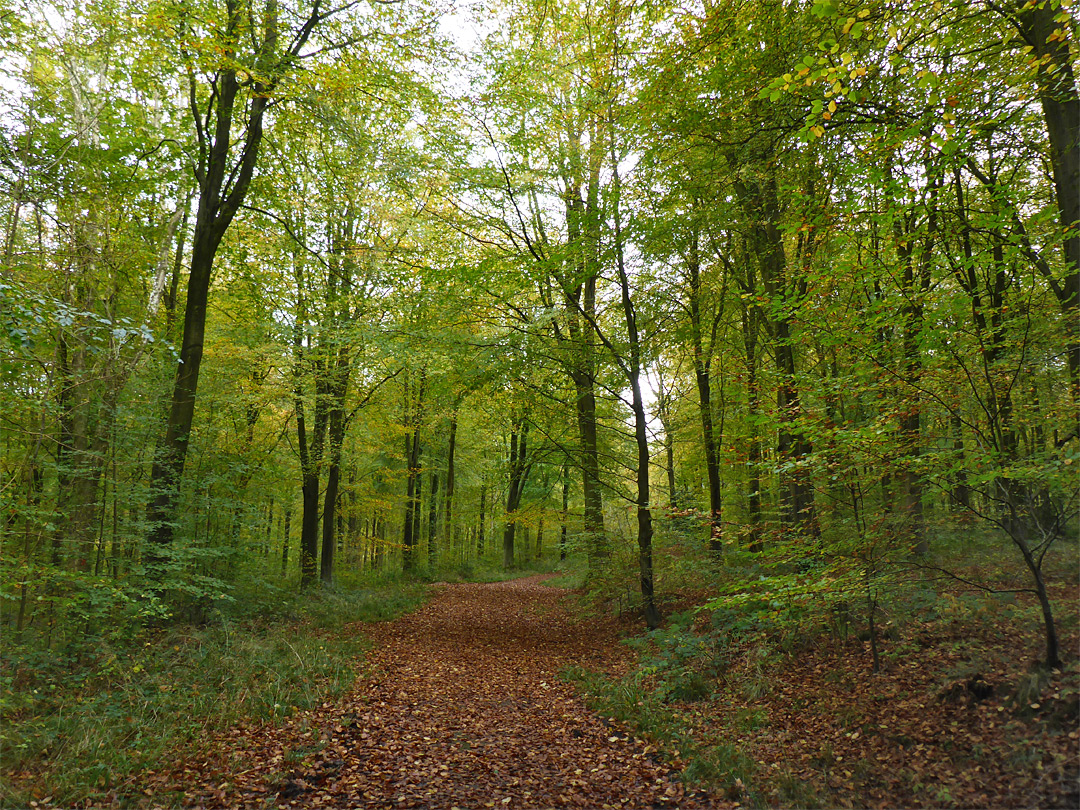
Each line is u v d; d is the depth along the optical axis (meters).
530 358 10.93
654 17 8.93
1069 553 7.56
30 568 6.96
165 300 13.96
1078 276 5.82
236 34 9.58
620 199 10.00
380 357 13.22
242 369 13.30
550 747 6.18
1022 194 7.79
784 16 7.66
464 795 5.06
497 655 10.37
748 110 8.35
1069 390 5.61
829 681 6.74
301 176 14.21
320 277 14.91
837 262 6.32
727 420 13.35
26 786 4.78
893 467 5.79
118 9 9.53
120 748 5.60
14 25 9.52
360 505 19.36
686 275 12.30
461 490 28.75
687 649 8.61
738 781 4.98
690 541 10.80
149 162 12.32
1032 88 5.94
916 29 6.03
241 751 5.70
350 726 6.54
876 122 6.20
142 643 8.62
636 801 4.91
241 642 9.05
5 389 7.32
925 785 4.43
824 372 7.29
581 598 13.64
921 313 5.92
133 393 10.87
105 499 9.91
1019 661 5.51
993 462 5.21
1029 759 4.24
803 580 6.49
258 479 13.57
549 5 11.59
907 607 7.70
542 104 11.12
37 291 6.53
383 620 13.30
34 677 6.89
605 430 14.42
